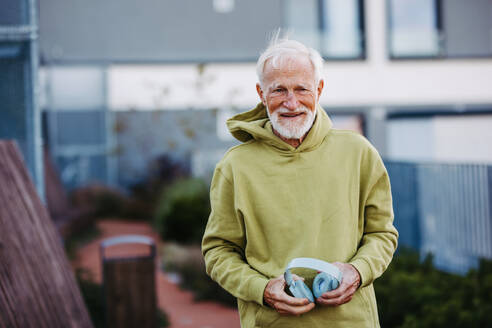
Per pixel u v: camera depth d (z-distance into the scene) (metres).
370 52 15.28
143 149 14.80
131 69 15.23
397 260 5.86
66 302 3.53
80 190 13.33
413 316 4.10
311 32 15.38
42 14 14.95
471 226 6.68
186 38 15.39
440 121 15.52
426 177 7.46
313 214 1.89
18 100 5.48
